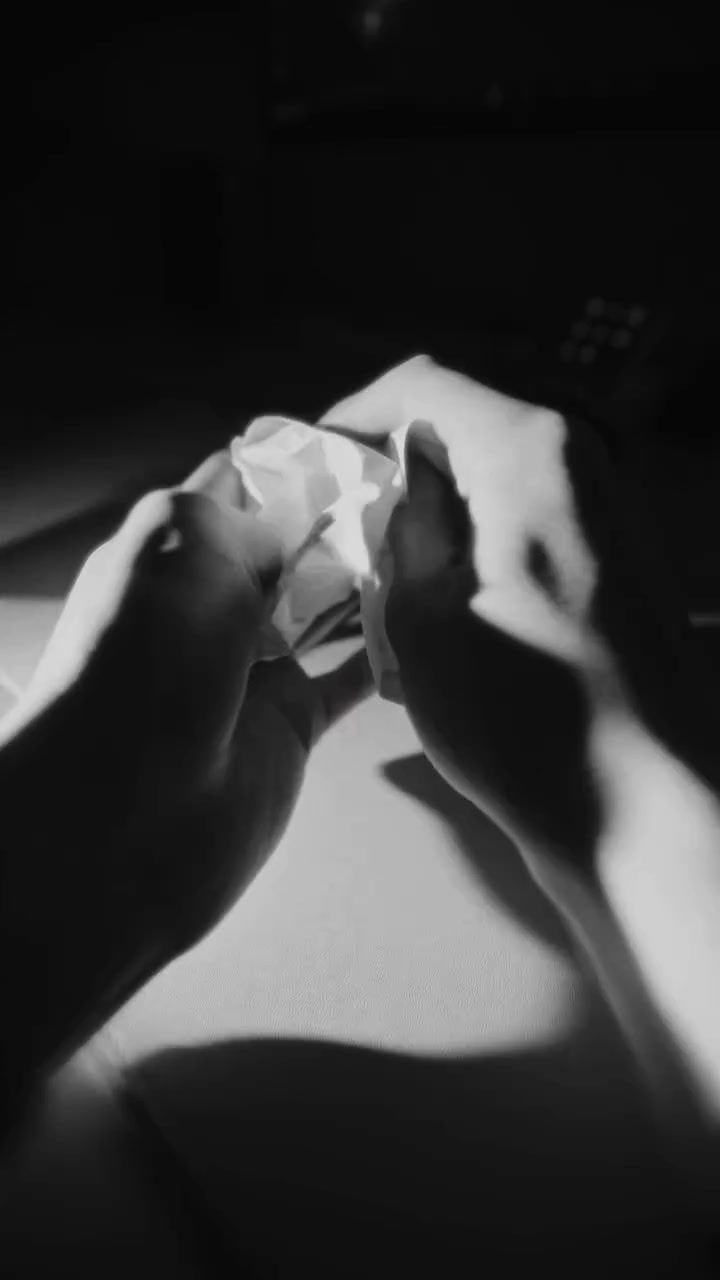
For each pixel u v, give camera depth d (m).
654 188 1.25
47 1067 0.23
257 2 1.28
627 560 0.31
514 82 1.20
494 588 0.31
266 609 0.31
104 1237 0.23
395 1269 0.22
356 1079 0.28
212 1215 0.24
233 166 1.34
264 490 0.35
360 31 1.21
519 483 0.32
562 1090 0.27
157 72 1.34
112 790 0.24
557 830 0.29
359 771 0.43
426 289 1.33
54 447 0.80
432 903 0.35
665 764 0.28
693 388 0.87
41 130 1.38
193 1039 0.29
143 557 0.28
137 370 1.04
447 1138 0.26
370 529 0.34
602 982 0.29
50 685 0.26
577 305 1.29
